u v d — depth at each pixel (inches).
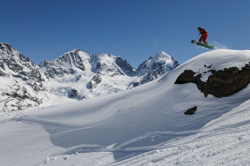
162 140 404.5
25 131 669.9
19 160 468.8
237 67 612.1
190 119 503.5
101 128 596.7
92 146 469.7
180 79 740.0
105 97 884.6
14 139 604.7
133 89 871.7
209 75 644.1
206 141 257.6
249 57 638.5
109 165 325.1
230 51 754.8
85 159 399.5
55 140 562.3
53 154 469.4
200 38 535.2
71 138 554.9
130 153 369.7
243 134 238.7
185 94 649.0
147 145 395.2
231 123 362.0
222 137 253.8
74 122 700.7
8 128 709.9
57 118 760.3
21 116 841.5
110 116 692.1
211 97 598.9
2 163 466.0
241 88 589.6
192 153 219.6
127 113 675.4
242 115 400.2
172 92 705.6
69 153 458.0
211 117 471.8
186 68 748.6
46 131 655.8
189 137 342.6
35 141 575.8
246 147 184.1
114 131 552.1
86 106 817.5
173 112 578.2
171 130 464.1
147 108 665.0
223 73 617.0
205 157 191.0
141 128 531.5
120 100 765.9
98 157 394.3
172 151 263.3
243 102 506.3
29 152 505.4
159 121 549.6
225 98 574.6
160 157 253.3
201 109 543.5
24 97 6407.5
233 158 163.6
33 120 773.3
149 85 877.8
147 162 250.7
